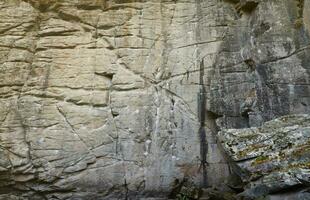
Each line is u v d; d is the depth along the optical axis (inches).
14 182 400.5
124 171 403.9
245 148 345.1
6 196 399.2
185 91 422.6
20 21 438.6
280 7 430.6
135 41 437.7
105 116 417.1
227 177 398.0
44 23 442.3
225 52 430.6
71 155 406.0
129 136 411.2
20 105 415.8
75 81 425.7
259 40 424.2
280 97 398.9
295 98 396.8
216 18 444.5
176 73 428.1
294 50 412.2
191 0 448.8
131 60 431.5
